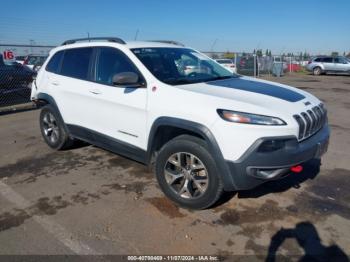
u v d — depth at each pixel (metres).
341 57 25.27
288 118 3.07
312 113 3.40
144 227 3.22
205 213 3.46
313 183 4.15
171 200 3.68
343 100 11.37
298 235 3.07
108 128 4.28
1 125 7.67
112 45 4.30
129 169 4.65
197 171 3.39
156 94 3.57
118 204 3.67
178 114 3.32
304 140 3.28
